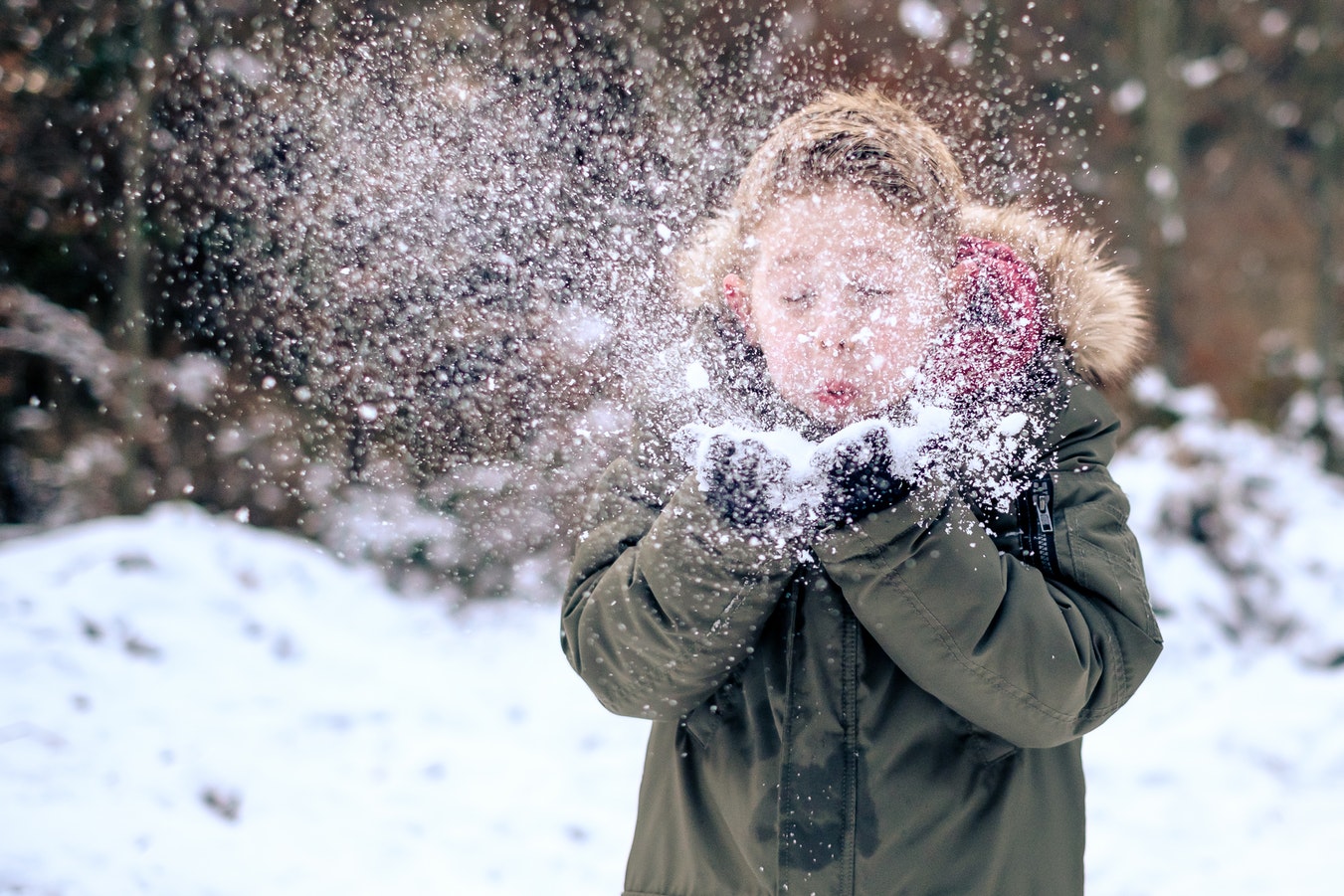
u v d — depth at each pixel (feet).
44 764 9.13
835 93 4.40
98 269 18.70
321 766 10.19
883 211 3.31
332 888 8.13
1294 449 28.86
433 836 9.21
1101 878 8.96
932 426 3.09
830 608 3.55
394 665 12.98
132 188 13.74
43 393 21.89
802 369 3.28
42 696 10.33
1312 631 13.98
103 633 11.82
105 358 19.44
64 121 16.42
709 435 3.02
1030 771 3.54
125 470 17.78
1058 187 4.06
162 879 7.70
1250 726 11.63
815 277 3.27
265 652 12.50
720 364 3.61
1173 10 26.18
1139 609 3.43
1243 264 41.42
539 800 10.15
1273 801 10.19
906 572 3.17
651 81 4.53
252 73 6.63
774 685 3.59
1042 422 3.57
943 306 3.43
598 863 9.10
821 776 3.45
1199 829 9.75
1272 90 39.65
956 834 3.44
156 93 14.05
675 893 3.71
